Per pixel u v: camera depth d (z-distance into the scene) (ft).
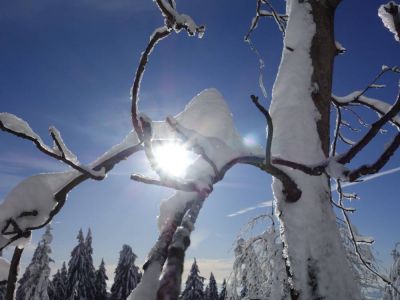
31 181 7.64
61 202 7.68
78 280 138.10
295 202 8.52
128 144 7.71
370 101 14.49
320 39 10.99
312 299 7.55
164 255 4.80
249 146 7.41
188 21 4.83
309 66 10.53
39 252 102.22
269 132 6.36
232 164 6.72
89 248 143.33
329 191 9.11
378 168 6.61
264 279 16.52
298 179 8.64
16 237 7.29
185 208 6.51
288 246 8.23
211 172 6.46
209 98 7.88
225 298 17.79
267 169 7.48
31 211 7.48
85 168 6.12
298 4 11.58
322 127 9.95
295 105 9.90
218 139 6.98
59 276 140.15
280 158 7.47
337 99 15.23
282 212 8.64
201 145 6.37
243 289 17.58
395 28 6.07
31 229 7.43
